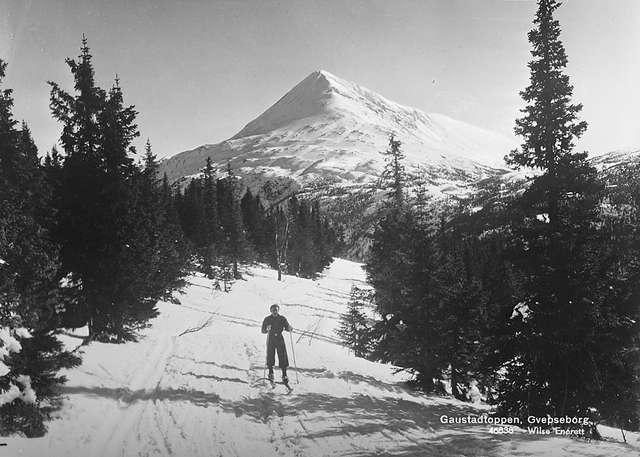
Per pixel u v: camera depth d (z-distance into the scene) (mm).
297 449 7324
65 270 13562
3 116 8336
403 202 22594
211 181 56188
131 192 14391
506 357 12195
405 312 16953
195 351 16562
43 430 7238
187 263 44000
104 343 14727
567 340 11109
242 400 10367
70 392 9250
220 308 34094
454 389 15703
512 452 7117
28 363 7496
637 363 11047
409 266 17609
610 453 6957
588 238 11367
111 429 7984
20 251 7730
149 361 13922
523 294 12086
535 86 12016
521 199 12336
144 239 15078
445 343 15297
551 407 11516
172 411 9188
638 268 11281
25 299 7617
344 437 7996
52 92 13789
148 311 16250
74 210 13641
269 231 79062
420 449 7383
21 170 8609
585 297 11055
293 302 45875
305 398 10828
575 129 11625
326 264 99938
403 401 11914
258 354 16906
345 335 31609
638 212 11367
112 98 14633
